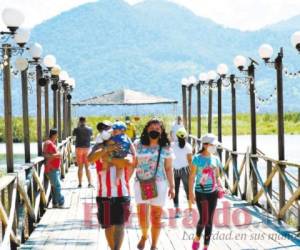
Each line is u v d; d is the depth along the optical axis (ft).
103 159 30.35
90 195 56.18
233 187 55.36
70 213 46.68
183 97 97.71
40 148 53.01
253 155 49.21
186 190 45.80
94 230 40.32
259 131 204.85
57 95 75.46
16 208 36.58
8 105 37.04
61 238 38.06
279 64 43.14
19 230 37.14
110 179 30.27
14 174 35.24
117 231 30.32
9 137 36.91
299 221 39.01
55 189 48.75
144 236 33.32
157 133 32.14
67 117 99.35
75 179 69.10
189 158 45.73
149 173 32.17
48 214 46.34
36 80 50.85
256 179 49.52
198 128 84.23
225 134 190.08
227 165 59.00
